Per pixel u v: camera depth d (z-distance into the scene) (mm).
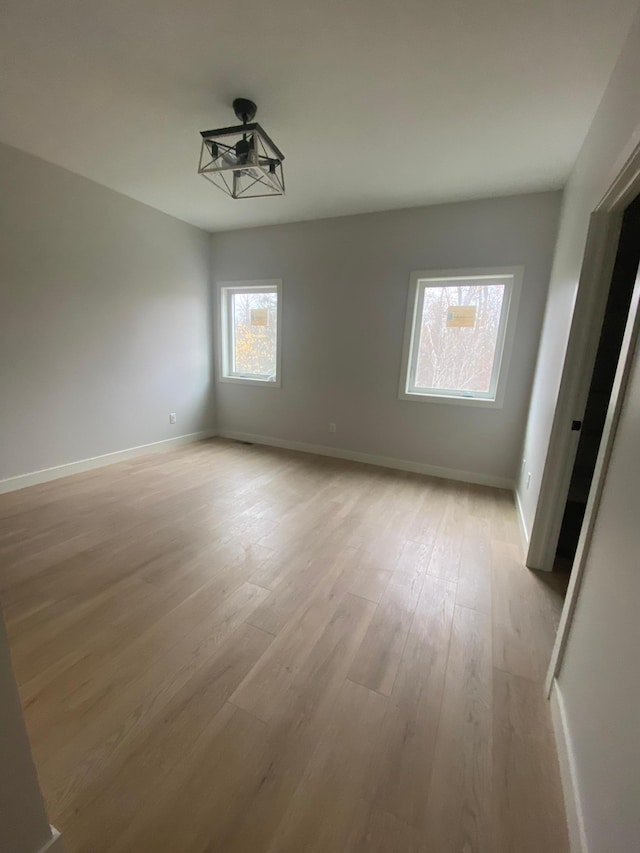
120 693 1320
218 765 1104
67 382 3295
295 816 989
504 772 1107
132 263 3688
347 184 3010
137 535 2418
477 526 2709
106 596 1825
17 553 2174
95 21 1547
